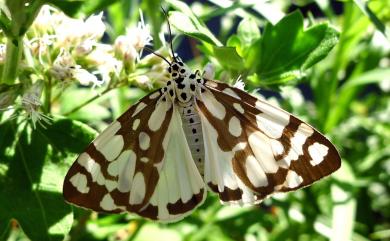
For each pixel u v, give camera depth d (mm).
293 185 150
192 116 153
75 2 149
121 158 149
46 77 162
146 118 151
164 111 153
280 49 175
